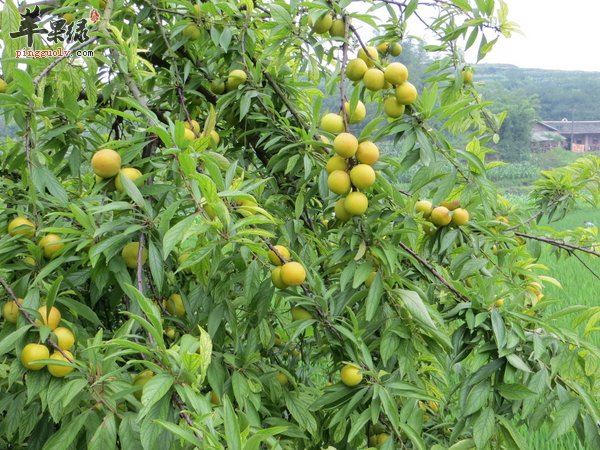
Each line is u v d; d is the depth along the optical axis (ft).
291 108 9.23
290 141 8.84
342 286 6.60
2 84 7.48
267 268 7.16
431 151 6.79
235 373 6.91
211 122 6.97
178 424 4.70
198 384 4.54
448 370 7.80
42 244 6.54
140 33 10.50
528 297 9.53
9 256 6.51
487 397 6.33
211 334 7.13
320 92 10.27
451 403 10.68
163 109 10.36
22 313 5.84
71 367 5.44
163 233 5.69
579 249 10.21
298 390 8.04
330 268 7.42
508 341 6.28
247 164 10.27
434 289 8.88
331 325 6.81
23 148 7.54
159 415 4.50
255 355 7.30
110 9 7.56
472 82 10.37
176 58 9.82
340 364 7.32
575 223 55.26
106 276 6.33
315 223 10.07
